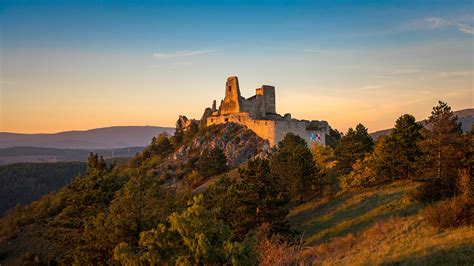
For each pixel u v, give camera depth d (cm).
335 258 3100
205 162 10312
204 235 2042
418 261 2356
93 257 3278
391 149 5906
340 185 6262
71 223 4538
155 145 16412
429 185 4141
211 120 14800
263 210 4181
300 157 6319
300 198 6312
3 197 16875
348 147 6856
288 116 15425
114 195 4700
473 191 3331
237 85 14700
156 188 4481
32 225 9294
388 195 5059
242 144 12338
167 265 2117
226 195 4422
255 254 2334
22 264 6825
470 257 2180
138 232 3319
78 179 5059
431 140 4334
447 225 3041
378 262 2572
